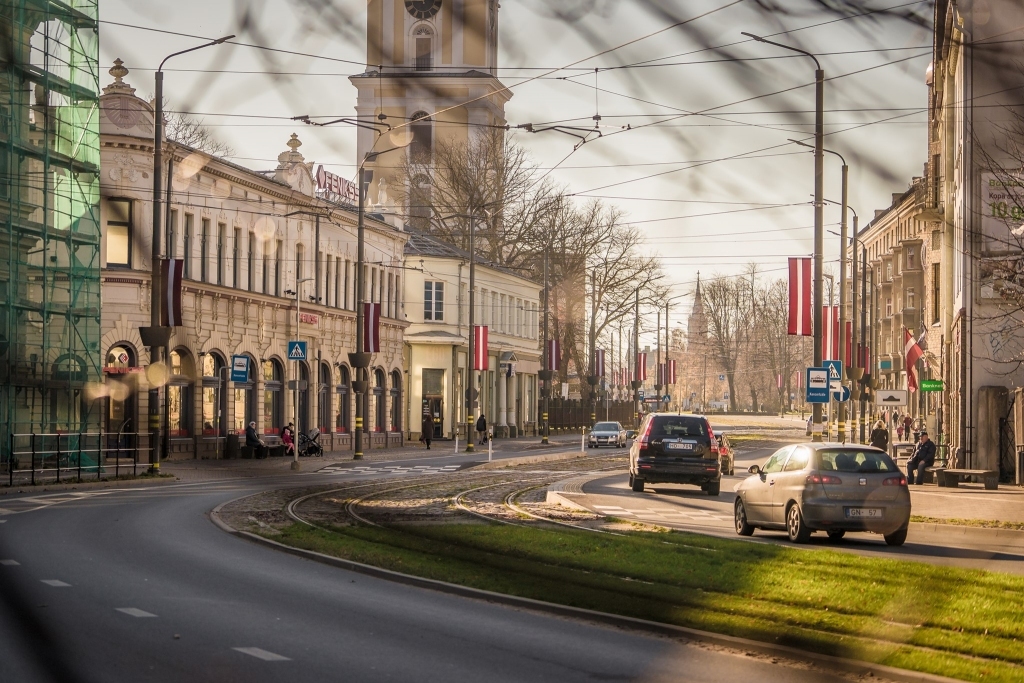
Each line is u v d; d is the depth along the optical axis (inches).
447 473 1611.7
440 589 530.6
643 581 540.1
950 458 1528.1
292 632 405.1
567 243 3253.0
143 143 1409.9
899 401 1563.7
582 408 4264.3
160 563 607.2
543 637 407.2
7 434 1225.4
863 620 417.4
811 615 430.3
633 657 367.6
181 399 1817.2
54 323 1252.5
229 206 1915.6
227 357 1934.1
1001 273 767.1
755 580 529.7
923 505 1068.5
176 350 1775.3
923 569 564.4
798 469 781.3
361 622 434.0
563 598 484.1
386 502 1043.3
